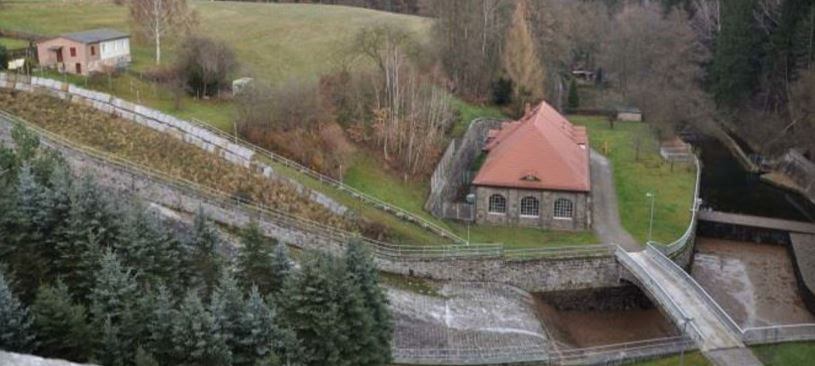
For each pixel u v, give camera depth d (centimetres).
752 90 11419
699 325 5372
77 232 4197
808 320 6297
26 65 7494
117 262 3812
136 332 3662
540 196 7238
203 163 6631
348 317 4256
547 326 5975
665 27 12212
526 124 8144
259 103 7262
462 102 10700
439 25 10881
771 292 6788
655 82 11612
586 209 7206
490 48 11175
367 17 12638
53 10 10688
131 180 6184
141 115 6988
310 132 7388
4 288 3409
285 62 9862
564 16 12719
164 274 4369
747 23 11212
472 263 6322
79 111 6950
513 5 11519
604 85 13188
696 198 8225
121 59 8269
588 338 6041
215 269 4641
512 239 7006
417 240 6612
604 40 12988
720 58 11775
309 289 4188
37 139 5750
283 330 3925
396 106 7969
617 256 6450
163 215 5916
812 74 9656
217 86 8025
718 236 8006
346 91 8356
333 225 6397
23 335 3422
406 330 5581
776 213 8706
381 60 8675
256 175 6631
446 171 8231
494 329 5731
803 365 4888
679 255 6919
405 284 6094
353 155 7625
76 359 3575
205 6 12569
